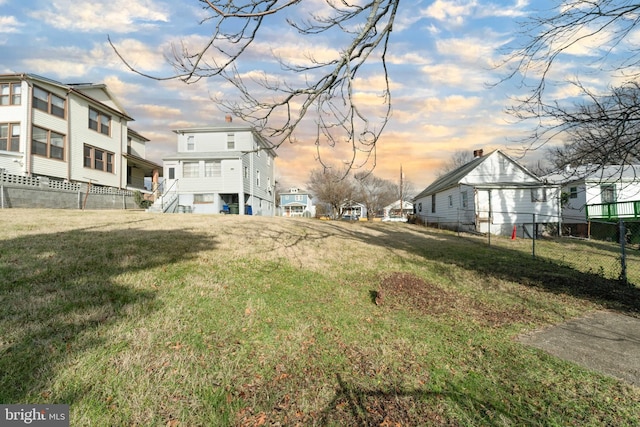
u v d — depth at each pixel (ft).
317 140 11.78
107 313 11.60
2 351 8.63
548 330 13.60
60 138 58.13
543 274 24.45
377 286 19.84
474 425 7.47
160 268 17.79
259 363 9.93
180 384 8.34
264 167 92.63
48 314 11.03
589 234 58.90
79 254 18.35
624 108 13.14
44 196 49.37
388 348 11.48
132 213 47.85
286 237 34.71
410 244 39.55
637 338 12.73
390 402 8.32
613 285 21.30
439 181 95.86
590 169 15.72
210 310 13.29
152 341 10.13
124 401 7.45
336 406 8.09
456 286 20.84
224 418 7.39
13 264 15.52
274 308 14.51
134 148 85.35
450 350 11.49
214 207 69.77
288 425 7.36
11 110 52.95
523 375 9.76
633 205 56.34
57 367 8.25
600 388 9.03
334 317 14.26
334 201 111.45
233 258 22.22
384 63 11.96
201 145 74.33
